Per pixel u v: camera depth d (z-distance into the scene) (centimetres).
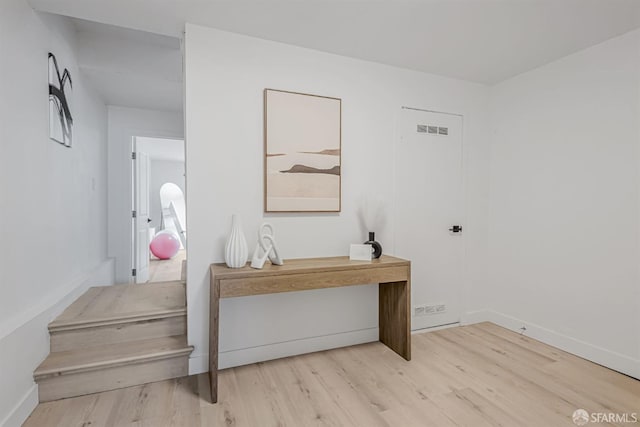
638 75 218
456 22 212
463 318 315
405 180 289
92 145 321
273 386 205
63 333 209
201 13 204
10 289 168
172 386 204
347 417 175
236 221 215
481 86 320
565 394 198
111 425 167
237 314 233
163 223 736
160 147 586
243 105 231
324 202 255
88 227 307
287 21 213
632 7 194
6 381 156
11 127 169
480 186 321
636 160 219
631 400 192
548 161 273
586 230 246
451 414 178
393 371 225
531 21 210
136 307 241
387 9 198
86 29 278
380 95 277
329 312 262
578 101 252
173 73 308
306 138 248
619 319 227
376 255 253
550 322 270
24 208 183
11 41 170
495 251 320
